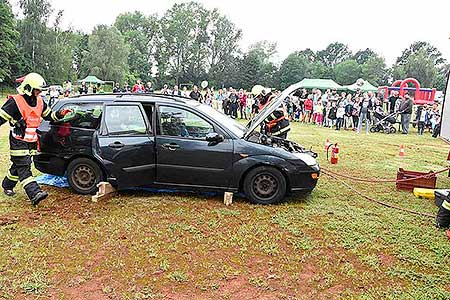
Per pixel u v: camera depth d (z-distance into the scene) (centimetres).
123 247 475
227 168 632
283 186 638
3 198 639
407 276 429
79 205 615
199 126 649
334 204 664
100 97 672
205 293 385
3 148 1077
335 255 473
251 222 566
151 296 375
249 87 8912
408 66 8656
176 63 10175
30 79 604
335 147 1059
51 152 668
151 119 652
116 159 624
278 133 840
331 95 2245
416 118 2247
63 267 424
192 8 9981
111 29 8669
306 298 382
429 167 1060
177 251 469
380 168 1017
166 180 651
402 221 595
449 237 528
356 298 385
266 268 437
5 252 455
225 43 10000
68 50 7806
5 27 6397
